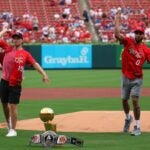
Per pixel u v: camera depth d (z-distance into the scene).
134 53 13.45
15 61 12.97
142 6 52.59
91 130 14.39
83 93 26.22
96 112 17.47
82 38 46.81
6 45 13.26
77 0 52.22
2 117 17.50
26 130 14.22
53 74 38.47
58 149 10.88
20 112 18.80
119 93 26.17
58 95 25.36
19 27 46.47
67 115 16.84
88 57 43.16
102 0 52.69
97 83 31.81
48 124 11.24
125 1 53.03
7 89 13.19
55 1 51.44
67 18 49.69
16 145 11.52
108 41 47.06
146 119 15.91
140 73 13.57
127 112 13.98
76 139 11.29
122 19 49.53
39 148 11.07
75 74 38.44
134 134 13.29
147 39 46.78
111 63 43.03
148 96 24.77
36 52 42.12
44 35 46.34
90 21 50.00
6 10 50.09
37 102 22.30
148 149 11.06
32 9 50.62
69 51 42.97
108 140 12.35
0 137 12.84
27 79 34.50
